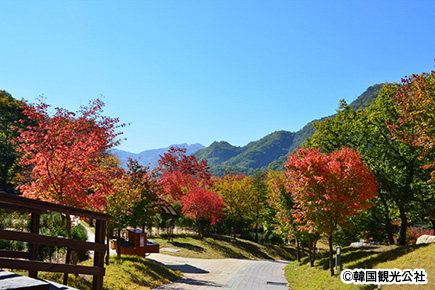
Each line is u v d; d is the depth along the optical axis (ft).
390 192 80.89
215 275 78.59
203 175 285.23
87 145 47.03
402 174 84.07
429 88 51.06
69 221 46.29
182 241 144.66
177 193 181.47
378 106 89.04
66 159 44.75
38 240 16.63
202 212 160.15
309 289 57.98
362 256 70.13
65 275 22.98
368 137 91.61
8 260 15.21
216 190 211.00
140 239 79.46
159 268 69.10
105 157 54.70
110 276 51.34
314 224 62.59
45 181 44.39
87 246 18.85
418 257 51.11
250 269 97.71
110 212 61.16
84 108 48.88
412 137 56.03
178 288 54.65
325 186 60.64
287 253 181.88
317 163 61.67
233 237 187.73
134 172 69.77
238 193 181.88
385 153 85.97
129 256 71.77
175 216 126.31
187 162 284.41
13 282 13.99
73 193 44.11
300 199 64.54
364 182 58.90
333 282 56.49
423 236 81.15
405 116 54.60
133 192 65.36
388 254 61.11
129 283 50.90
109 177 55.11
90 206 47.91
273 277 81.97
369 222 102.89
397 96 56.08
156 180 75.20
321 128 104.58
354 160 59.82
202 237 163.53
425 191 84.02
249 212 198.39
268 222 187.62
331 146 102.83
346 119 101.30
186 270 82.64
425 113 50.34
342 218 60.80
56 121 45.80
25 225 67.41
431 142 50.26
